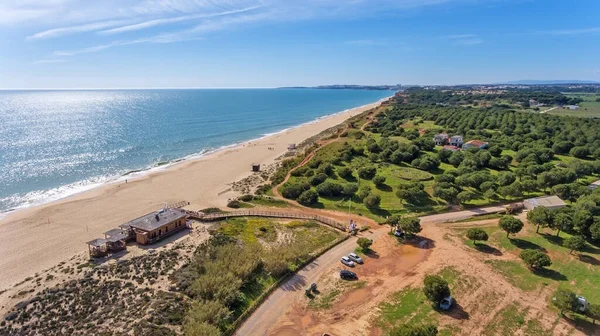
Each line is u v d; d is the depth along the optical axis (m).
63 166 103.69
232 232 59.41
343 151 104.25
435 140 122.62
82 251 53.66
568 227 54.78
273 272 45.38
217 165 108.00
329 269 47.81
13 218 66.06
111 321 36.94
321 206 72.00
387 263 49.38
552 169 85.25
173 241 56.50
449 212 67.88
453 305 39.56
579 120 149.25
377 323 36.84
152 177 94.25
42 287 43.75
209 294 40.06
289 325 36.78
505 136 127.12
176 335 34.62
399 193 70.56
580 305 37.47
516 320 37.25
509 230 55.19
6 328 36.34
